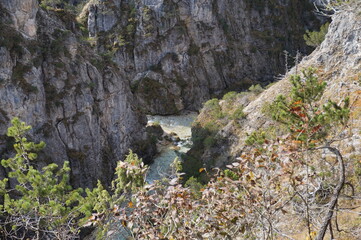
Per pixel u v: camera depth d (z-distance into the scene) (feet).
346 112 40.81
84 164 119.03
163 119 215.72
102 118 131.95
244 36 270.05
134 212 29.43
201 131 134.82
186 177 115.75
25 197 49.57
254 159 30.81
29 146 55.26
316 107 44.70
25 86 105.91
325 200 40.98
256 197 29.91
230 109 142.00
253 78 267.18
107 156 132.46
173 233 29.66
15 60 104.88
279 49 281.95
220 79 255.29
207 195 29.19
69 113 117.08
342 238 43.14
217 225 29.07
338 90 94.27
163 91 231.09
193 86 242.78
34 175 50.78
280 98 46.37
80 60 125.18
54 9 139.33
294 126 40.65
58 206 48.83
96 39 235.40
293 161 30.78
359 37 101.45
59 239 47.37
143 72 236.63
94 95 127.75
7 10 106.42
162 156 154.10
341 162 29.30
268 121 113.60
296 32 298.56
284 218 45.39
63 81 117.39
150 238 28.71
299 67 119.85
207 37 251.19
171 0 237.45
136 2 239.91
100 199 55.83
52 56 117.50
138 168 32.42
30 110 106.73
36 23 119.14
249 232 32.78
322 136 41.47
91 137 122.83
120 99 141.28
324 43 116.16
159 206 30.01
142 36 235.20
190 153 132.26
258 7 277.44
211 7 247.91
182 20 243.40
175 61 239.30
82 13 246.06
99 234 46.98
